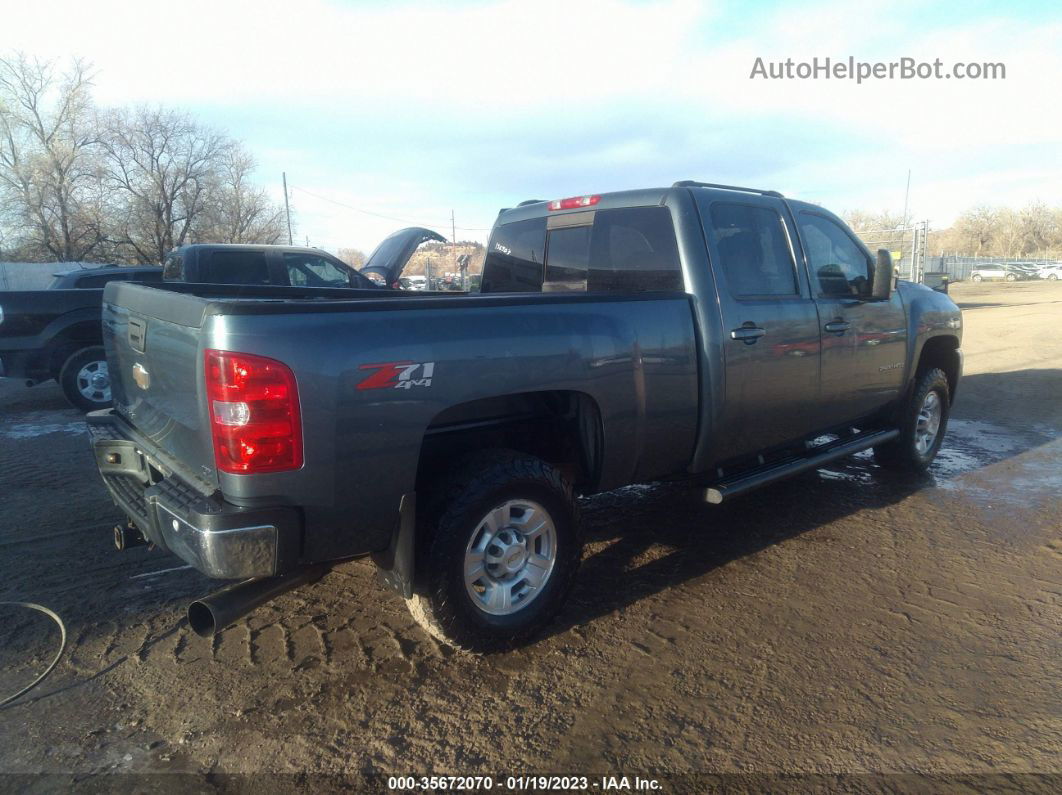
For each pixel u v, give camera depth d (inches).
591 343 140.7
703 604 155.1
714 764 106.4
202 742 112.0
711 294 163.2
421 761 107.8
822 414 195.2
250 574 109.4
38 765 106.7
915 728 113.6
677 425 158.4
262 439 107.0
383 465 117.0
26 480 242.5
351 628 146.3
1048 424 325.4
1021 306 1058.7
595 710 119.3
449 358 122.0
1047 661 132.0
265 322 107.7
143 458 138.2
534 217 205.9
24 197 1189.7
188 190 1295.5
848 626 145.0
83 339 349.1
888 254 197.6
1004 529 196.5
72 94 1198.9
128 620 148.7
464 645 129.6
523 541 136.5
